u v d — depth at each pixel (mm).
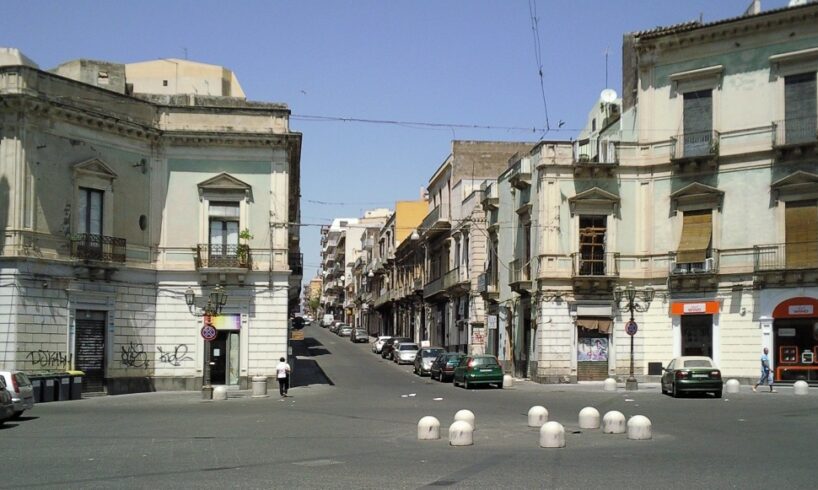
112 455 15531
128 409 27047
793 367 35750
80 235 33469
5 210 31516
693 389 29953
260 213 37438
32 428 20828
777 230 36438
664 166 39750
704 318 38344
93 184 34344
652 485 11695
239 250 36688
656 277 39625
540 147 41531
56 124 33000
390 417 23734
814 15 35844
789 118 36469
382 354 65688
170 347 36531
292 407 27672
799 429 19156
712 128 38312
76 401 31031
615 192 40562
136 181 36281
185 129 37000
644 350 39688
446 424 21703
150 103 36750
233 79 49812
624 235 40406
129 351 35438
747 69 37594
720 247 37969
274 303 37219
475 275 54844
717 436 18000
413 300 79000
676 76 39375
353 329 95625
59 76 33000
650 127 40250
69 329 33031
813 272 35312
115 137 35438
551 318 40188
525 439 18141
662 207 39812
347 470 13453
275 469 13625
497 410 25938
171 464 14281
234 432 19750
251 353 36875
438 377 43938
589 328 40094
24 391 23594
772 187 36562
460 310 58719
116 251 34844
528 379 42969
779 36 36781
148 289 36406
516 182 43875
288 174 38156
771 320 36312
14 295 31141
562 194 40719
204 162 37312
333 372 49656
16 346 30969
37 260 31797
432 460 14688
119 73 39406
